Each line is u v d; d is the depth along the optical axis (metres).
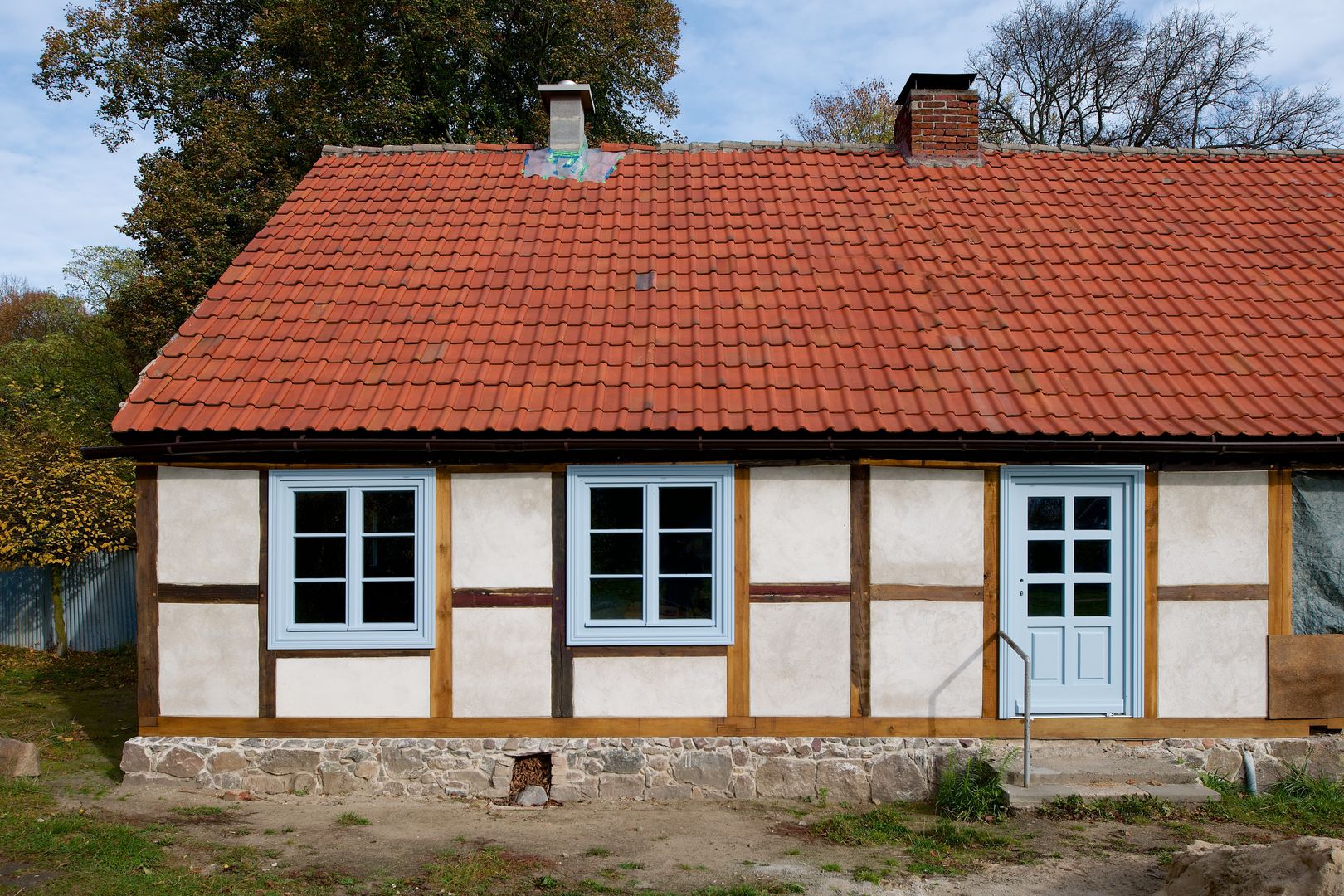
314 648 7.46
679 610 7.53
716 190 10.57
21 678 12.86
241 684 7.47
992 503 7.54
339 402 7.40
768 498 7.51
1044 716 7.54
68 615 15.73
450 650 7.48
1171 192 10.51
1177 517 7.59
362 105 18.61
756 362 7.84
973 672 7.53
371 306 8.48
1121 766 7.21
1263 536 7.62
